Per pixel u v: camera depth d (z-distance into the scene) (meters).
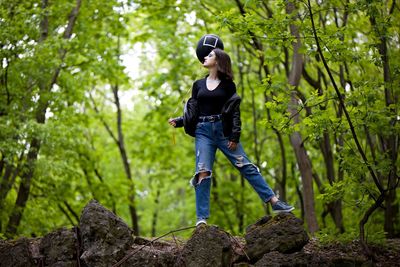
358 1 6.05
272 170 18.77
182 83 16.02
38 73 9.71
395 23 7.14
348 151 6.38
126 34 13.88
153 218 23.09
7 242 6.02
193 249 5.50
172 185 22.62
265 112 15.70
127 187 16.34
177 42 14.52
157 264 5.62
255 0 6.78
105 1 12.05
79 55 12.52
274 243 5.60
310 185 9.62
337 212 10.96
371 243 6.27
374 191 6.50
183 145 17.25
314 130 6.18
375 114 6.19
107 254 5.53
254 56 13.05
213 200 15.60
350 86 8.60
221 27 6.53
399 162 7.28
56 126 9.87
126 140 19.36
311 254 5.60
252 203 17.08
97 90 18.05
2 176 11.22
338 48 6.07
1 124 9.05
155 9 12.27
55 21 11.54
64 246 5.78
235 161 5.67
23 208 10.86
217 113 5.70
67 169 10.80
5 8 9.41
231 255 5.55
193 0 11.86
